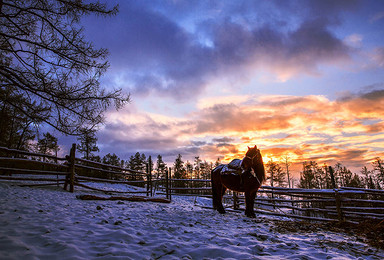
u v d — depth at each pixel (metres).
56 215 4.47
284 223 6.05
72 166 8.83
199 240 3.65
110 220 4.55
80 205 6.08
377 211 6.38
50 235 3.12
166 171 13.30
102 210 5.65
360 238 4.52
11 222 3.59
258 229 4.87
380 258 3.23
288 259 2.84
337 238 4.43
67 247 2.67
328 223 6.45
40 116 4.54
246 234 4.25
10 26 4.64
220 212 7.82
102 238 3.27
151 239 3.50
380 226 5.10
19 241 2.72
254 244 3.56
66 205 5.75
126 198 8.54
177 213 6.62
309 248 3.47
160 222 4.91
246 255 2.94
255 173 7.04
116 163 46.72
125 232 3.62
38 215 4.28
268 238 3.99
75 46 4.65
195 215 6.52
